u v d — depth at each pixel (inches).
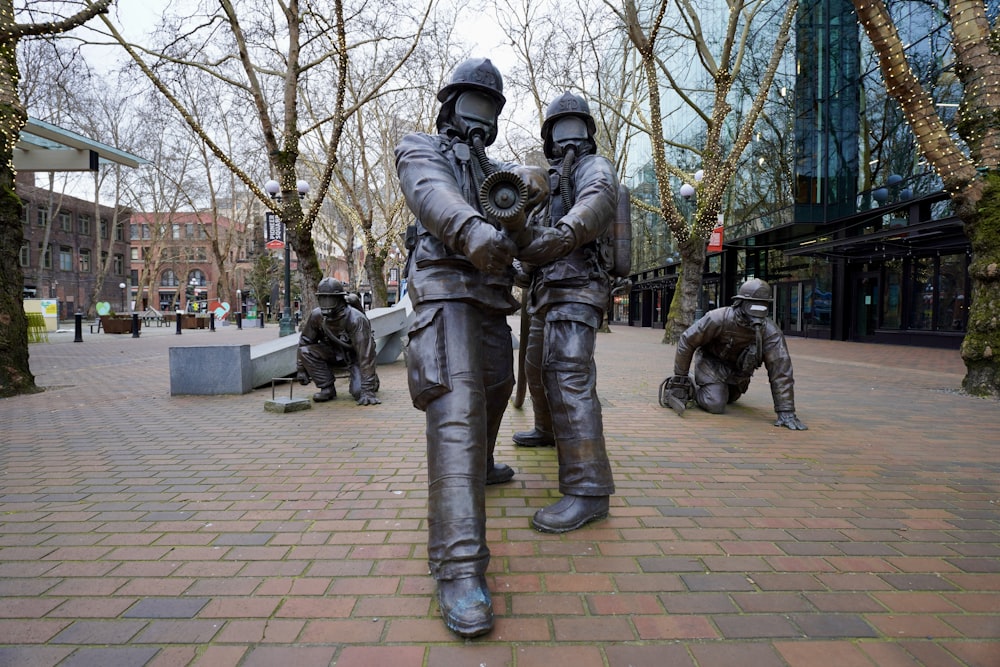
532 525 117.3
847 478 152.6
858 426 220.8
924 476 154.8
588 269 126.5
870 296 751.7
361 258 1865.2
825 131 749.9
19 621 82.2
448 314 98.7
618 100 827.4
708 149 613.6
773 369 223.5
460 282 99.1
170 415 243.0
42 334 911.7
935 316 644.7
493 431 136.1
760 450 182.7
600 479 118.3
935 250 629.6
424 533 114.7
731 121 905.5
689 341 244.5
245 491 140.9
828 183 753.6
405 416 239.5
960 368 435.5
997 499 136.3
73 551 105.9
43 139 525.0
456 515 85.4
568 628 80.7
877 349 630.5
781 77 778.2
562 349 122.6
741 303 226.2
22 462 168.1
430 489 90.4
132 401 282.4
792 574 97.1
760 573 97.4
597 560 101.7
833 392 314.0
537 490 140.8
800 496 137.9
